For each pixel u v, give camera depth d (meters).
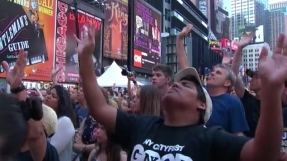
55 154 2.53
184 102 2.24
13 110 1.05
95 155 3.73
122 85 13.84
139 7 40.94
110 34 33.50
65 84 24.66
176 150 2.05
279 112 1.71
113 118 2.41
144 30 42.53
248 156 1.86
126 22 37.62
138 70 40.28
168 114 2.29
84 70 2.44
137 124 2.36
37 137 2.28
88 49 2.46
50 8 23.47
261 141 1.74
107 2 33.09
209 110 2.35
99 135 3.59
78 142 4.66
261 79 1.74
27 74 20.97
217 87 4.04
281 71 1.69
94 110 2.42
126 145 2.43
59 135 3.56
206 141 2.05
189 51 58.66
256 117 4.51
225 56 5.43
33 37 21.75
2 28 19.39
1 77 19.09
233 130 3.73
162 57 52.59
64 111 4.28
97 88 2.46
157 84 4.71
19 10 20.73
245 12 169.50
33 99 1.87
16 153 1.01
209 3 132.38
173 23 68.44
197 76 2.38
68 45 25.16
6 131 0.98
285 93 3.87
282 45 1.75
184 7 74.31
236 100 3.83
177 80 2.42
